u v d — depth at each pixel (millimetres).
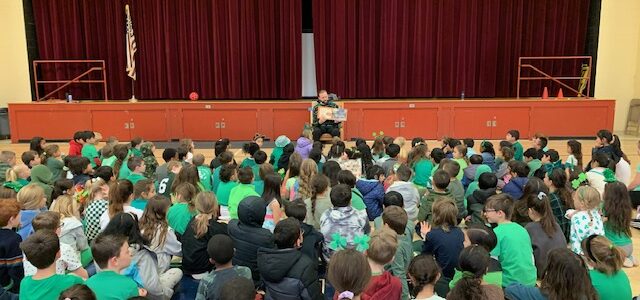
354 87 13336
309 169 5043
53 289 2752
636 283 4480
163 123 12016
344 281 2523
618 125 13562
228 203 4949
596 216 4363
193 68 13164
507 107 12016
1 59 13016
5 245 3438
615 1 13070
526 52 13164
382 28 13062
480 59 13211
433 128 12078
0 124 12516
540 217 4113
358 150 6695
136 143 7438
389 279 2770
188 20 13000
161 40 13023
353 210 3973
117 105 11914
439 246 3621
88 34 12945
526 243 3596
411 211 5027
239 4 12945
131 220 3410
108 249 2789
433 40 13188
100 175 5082
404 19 12984
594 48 13195
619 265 2918
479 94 13320
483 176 5043
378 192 5031
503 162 6781
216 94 13250
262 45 13117
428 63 13180
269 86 13383
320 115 10945
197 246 3844
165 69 13195
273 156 7617
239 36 13094
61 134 11992
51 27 12906
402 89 13312
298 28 13102
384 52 13172
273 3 12961
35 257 2713
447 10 12961
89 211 4402
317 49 13180
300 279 2941
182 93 13273
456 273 3285
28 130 11984
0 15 12859
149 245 3705
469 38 13078
